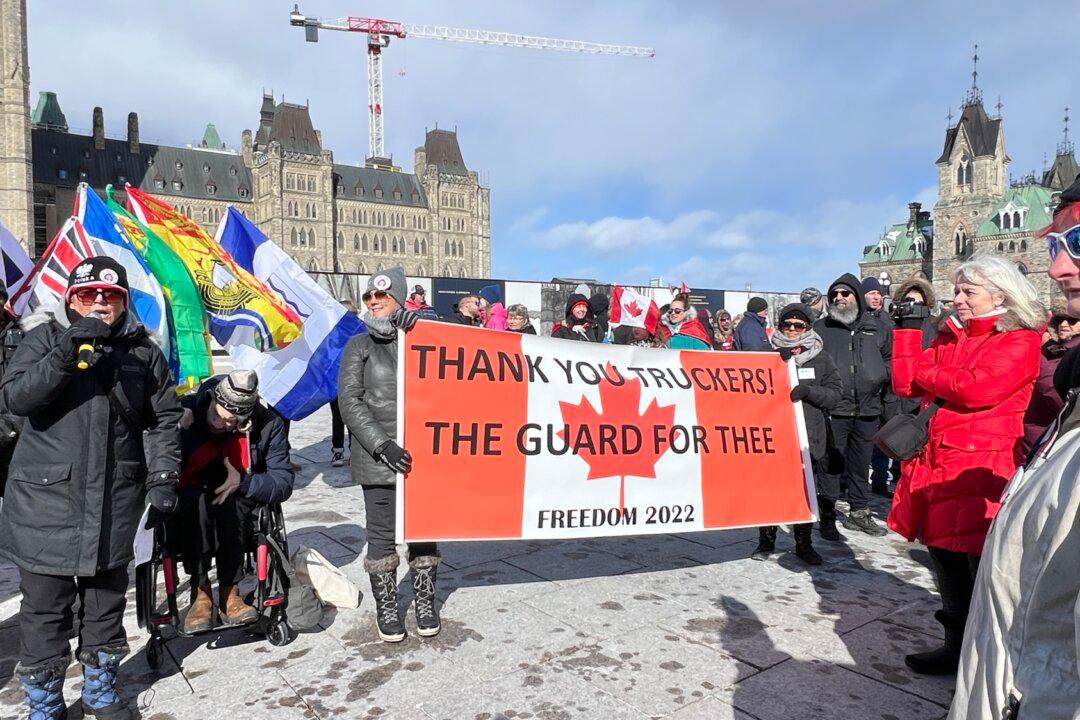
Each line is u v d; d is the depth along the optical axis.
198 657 3.50
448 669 3.36
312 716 2.95
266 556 3.56
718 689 3.18
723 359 4.70
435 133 129.12
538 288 21.98
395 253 118.88
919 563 5.02
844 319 5.81
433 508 3.73
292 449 9.83
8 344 4.13
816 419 5.21
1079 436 1.38
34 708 2.72
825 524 5.62
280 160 106.81
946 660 3.31
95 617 2.81
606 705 3.03
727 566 4.93
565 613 4.05
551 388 4.12
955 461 3.17
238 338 6.51
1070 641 1.24
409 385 3.77
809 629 3.84
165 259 5.78
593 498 4.15
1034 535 1.34
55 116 122.06
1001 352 3.05
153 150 106.88
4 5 73.69
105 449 2.69
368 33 133.75
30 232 75.56
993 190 78.81
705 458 4.51
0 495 3.52
